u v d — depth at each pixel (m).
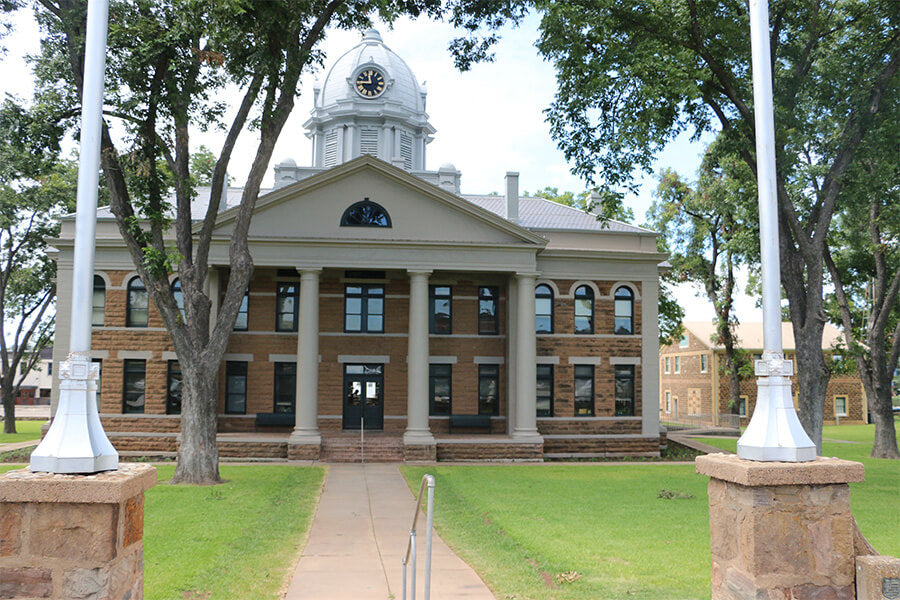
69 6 19.00
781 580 6.04
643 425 31.64
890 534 13.69
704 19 20.83
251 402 30.36
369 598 9.19
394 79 43.06
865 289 42.34
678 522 14.68
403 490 19.88
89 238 6.34
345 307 31.36
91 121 6.52
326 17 20.75
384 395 31.09
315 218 29.08
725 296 48.31
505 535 13.28
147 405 29.06
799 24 21.47
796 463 6.20
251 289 30.80
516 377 30.59
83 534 5.45
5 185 37.00
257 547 12.16
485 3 22.27
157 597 9.04
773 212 6.90
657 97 19.75
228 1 16.86
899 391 77.50
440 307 31.92
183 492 18.50
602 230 32.56
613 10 20.42
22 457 26.97
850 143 21.84
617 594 9.37
